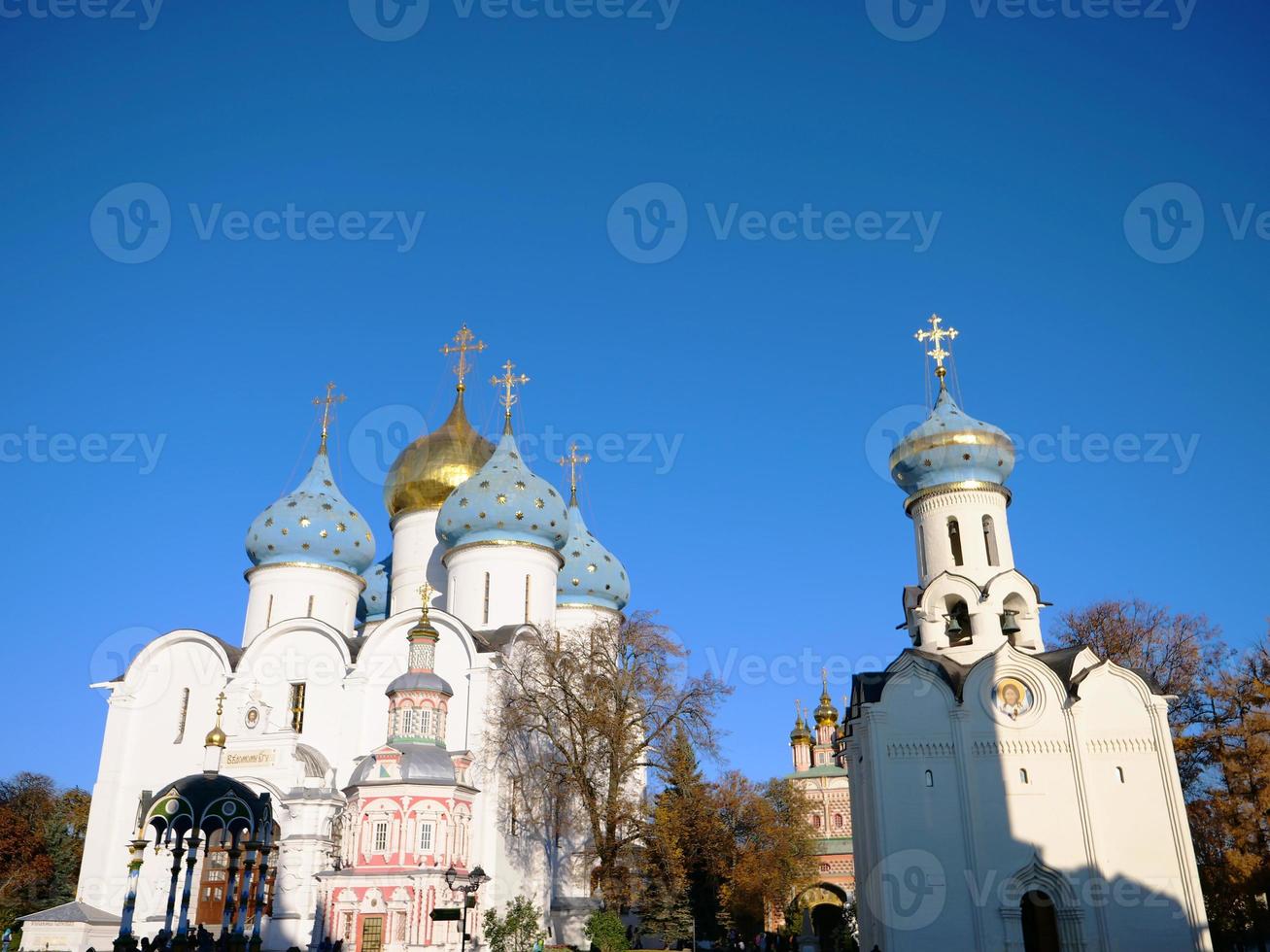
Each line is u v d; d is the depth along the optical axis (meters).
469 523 68.56
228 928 37.31
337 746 59.84
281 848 54.28
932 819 43.66
